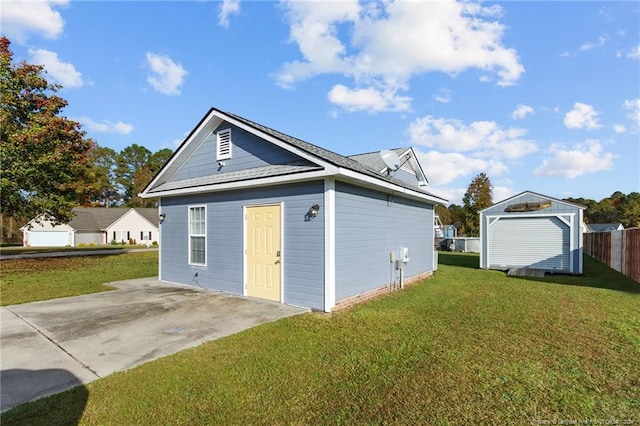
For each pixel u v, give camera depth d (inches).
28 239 1433.3
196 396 119.8
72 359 154.7
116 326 205.5
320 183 247.6
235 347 167.6
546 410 111.9
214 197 326.6
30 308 251.6
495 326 209.2
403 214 372.8
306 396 120.6
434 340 181.5
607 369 145.5
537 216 510.9
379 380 133.2
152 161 2331.4
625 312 248.1
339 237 254.1
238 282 302.0
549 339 184.9
